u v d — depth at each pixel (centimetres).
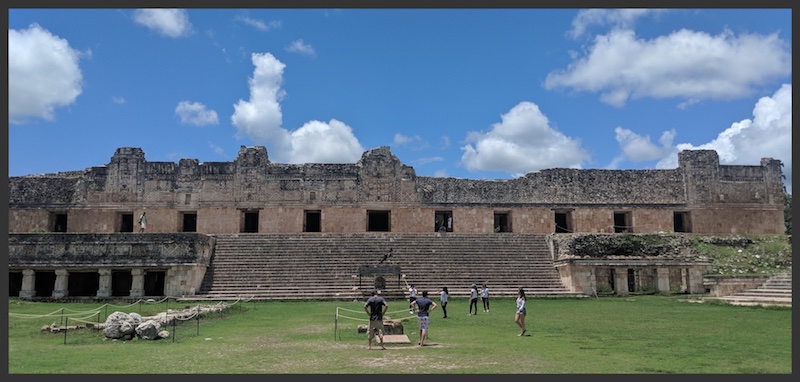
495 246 4041
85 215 4659
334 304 2952
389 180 4819
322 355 1359
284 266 3644
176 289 3303
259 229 4697
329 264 3684
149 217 4675
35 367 1212
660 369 1171
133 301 3191
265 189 4750
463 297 3203
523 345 1526
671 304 2852
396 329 1791
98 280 3616
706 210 4897
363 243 4041
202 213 4697
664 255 3766
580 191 4891
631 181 4938
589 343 1564
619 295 3412
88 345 1550
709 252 4128
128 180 4719
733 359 1301
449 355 1351
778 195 4984
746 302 2764
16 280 3512
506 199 4847
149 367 1206
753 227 4916
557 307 2733
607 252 3831
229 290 3347
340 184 4791
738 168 5003
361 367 1191
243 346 1520
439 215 5281
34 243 3347
